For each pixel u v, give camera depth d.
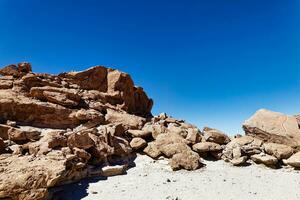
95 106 26.36
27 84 24.62
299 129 24.27
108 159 19.97
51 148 16.91
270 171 20.33
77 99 25.48
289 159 21.12
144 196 14.50
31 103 22.02
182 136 25.30
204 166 21.16
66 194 14.42
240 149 22.72
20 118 21.70
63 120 22.98
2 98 21.69
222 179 18.05
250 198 14.64
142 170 19.42
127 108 30.16
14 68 25.88
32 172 13.16
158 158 21.73
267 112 26.23
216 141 24.97
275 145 22.78
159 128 24.83
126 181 16.97
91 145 18.95
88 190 15.13
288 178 18.52
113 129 22.58
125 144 22.14
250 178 18.52
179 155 20.62
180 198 14.43
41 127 21.92
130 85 31.55
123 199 13.98
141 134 24.05
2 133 18.52
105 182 16.58
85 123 23.48
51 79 27.11
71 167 15.96
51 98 23.69
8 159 14.46
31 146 16.83
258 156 22.05
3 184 12.13
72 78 28.89
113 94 29.48
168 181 17.23
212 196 14.85
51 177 13.40
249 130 25.36
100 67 30.30
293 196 14.93
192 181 17.45
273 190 16.03
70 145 17.86
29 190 12.43
